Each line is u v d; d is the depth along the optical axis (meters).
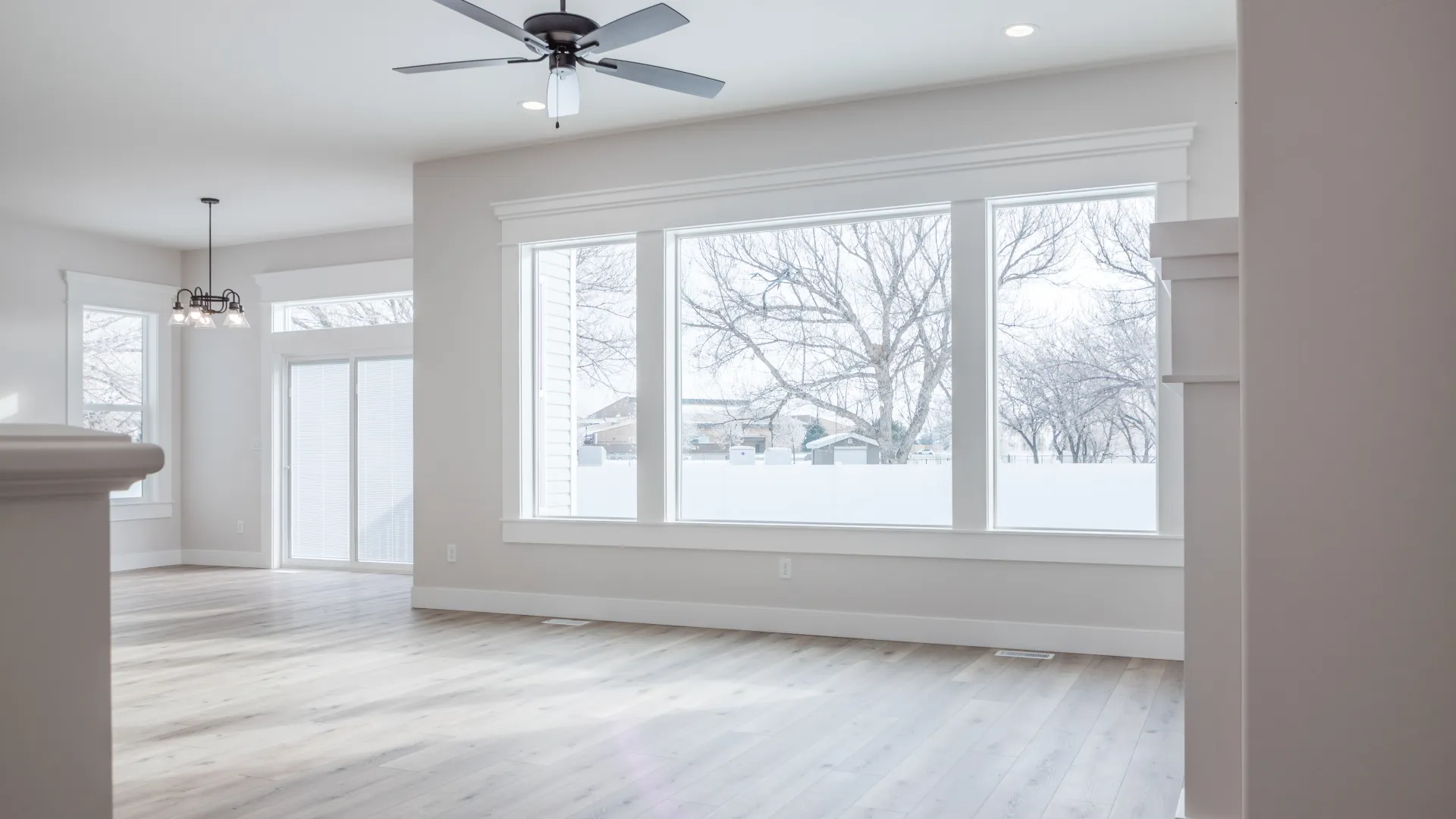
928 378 5.58
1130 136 5.07
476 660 5.05
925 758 3.42
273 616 6.42
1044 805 2.97
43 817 0.48
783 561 5.78
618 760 3.44
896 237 5.68
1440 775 0.85
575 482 6.44
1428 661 0.85
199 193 7.51
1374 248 0.87
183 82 5.29
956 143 5.45
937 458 5.55
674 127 6.10
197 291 8.21
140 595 7.41
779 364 5.92
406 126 6.07
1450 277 0.85
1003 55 5.01
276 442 9.11
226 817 2.93
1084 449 5.25
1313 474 0.88
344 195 7.61
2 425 0.48
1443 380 0.85
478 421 6.62
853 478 5.73
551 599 6.36
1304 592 0.88
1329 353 0.88
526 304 6.54
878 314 5.71
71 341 8.67
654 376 6.12
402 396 8.60
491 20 3.50
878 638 5.54
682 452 6.14
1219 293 1.52
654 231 6.13
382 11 4.45
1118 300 5.20
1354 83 0.87
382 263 8.58
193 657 5.17
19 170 6.88
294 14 4.47
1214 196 4.96
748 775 3.26
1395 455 0.86
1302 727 0.88
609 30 3.49
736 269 6.04
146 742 3.68
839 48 4.91
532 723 3.89
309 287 8.91
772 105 5.77
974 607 5.35
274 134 6.19
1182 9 4.48
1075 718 3.90
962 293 5.41
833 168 5.68
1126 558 5.04
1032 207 5.39
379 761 3.44
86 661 0.50
